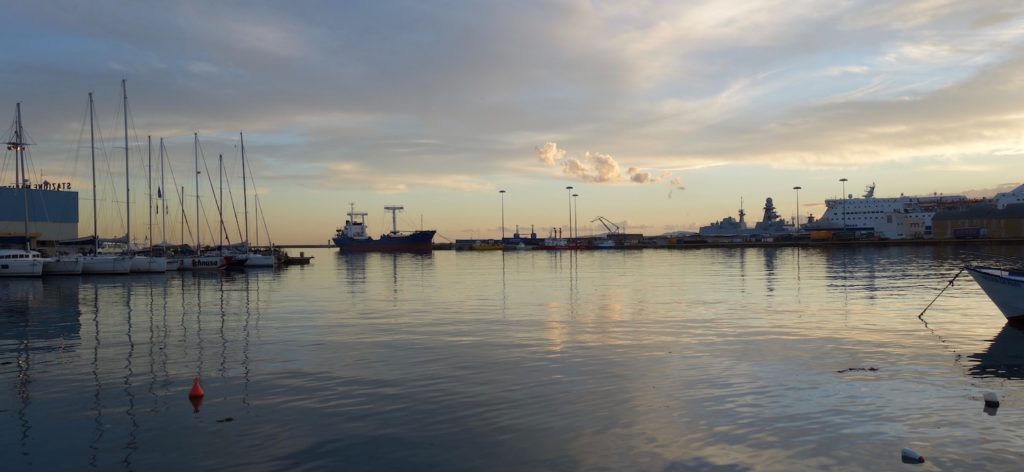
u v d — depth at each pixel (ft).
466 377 63.87
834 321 100.89
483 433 46.83
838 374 64.03
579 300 138.72
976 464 40.60
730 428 47.34
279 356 75.82
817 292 151.33
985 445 43.73
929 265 277.23
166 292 173.17
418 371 66.80
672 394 56.75
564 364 69.67
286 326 101.71
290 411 52.75
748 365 68.39
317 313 119.75
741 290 159.63
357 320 108.37
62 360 74.54
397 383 61.62
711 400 54.65
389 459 42.01
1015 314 98.94
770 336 86.99
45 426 49.55
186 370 68.49
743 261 341.41
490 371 66.44
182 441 45.75
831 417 49.75
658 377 63.21
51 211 360.07
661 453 42.60
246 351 79.30
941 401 54.13
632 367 67.82
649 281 196.85
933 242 595.06
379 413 51.90
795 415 50.34
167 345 84.33
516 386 60.03
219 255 320.70
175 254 353.10
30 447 44.96
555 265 330.34
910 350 76.64
